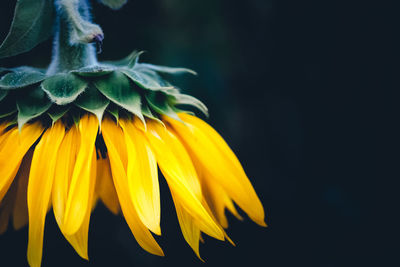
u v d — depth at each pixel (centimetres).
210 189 43
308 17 95
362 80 100
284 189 92
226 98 76
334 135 103
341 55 99
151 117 41
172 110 42
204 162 42
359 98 100
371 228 91
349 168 99
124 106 40
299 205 91
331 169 98
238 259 82
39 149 39
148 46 65
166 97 42
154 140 41
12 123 40
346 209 91
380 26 97
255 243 84
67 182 39
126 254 74
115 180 39
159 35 68
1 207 44
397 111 99
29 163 43
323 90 100
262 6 90
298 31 96
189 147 42
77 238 39
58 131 40
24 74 40
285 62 96
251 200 42
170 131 42
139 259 74
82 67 42
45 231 68
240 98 91
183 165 41
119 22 62
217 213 44
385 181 99
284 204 90
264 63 94
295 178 95
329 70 99
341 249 87
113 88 40
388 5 95
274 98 96
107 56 62
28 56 55
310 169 97
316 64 99
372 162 102
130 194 39
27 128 40
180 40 74
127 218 39
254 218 42
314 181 96
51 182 39
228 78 87
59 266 69
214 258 81
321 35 98
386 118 101
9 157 39
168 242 77
